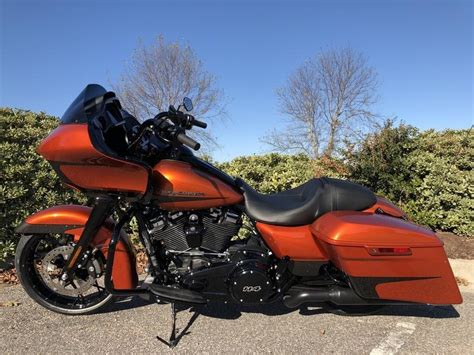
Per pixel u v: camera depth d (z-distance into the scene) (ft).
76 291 10.50
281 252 9.87
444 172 18.24
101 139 9.18
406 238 9.18
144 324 10.41
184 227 9.97
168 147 9.92
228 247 10.19
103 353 9.07
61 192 16.15
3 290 12.45
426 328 10.55
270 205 10.05
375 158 18.65
